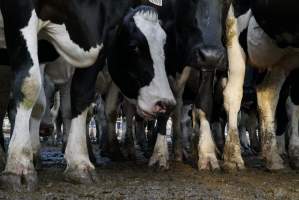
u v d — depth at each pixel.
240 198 5.82
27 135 5.70
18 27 5.70
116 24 6.61
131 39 7.64
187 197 5.81
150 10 7.89
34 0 5.73
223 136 13.70
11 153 5.61
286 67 8.40
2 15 5.80
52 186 6.12
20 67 5.71
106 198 5.56
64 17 6.05
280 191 6.31
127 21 7.80
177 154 9.66
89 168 6.49
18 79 5.70
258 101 8.56
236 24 8.30
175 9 8.90
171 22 8.99
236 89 8.33
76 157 6.46
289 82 9.65
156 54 7.61
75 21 6.11
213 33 8.11
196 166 8.86
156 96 7.37
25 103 5.71
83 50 6.27
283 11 6.84
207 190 6.34
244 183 6.98
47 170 7.92
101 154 11.57
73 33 6.16
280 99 10.64
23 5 5.67
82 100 6.52
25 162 5.62
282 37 7.40
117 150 10.59
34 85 5.71
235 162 8.14
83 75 6.51
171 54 8.99
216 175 7.75
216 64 7.79
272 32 7.43
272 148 8.26
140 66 7.60
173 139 9.77
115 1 6.53
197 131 9.17
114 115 10.67
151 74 7.51
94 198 5.54
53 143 18.50
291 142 8.87
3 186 5.51
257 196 5.96
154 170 8.34
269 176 7.67
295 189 6.52
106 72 10.22
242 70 8.35
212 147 8.49
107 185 6.46
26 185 5.58
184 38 8.66
